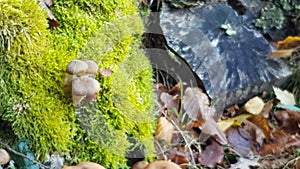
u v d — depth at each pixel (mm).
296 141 369
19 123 275
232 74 394
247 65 403
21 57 277
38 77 278
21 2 282
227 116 390
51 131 274
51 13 305
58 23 303
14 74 275
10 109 274
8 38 273
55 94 280
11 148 277
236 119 377
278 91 402
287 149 364
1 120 286
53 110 277
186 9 411
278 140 369
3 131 285
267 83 405
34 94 276
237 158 345
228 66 397
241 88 390
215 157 340
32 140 276
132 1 369
